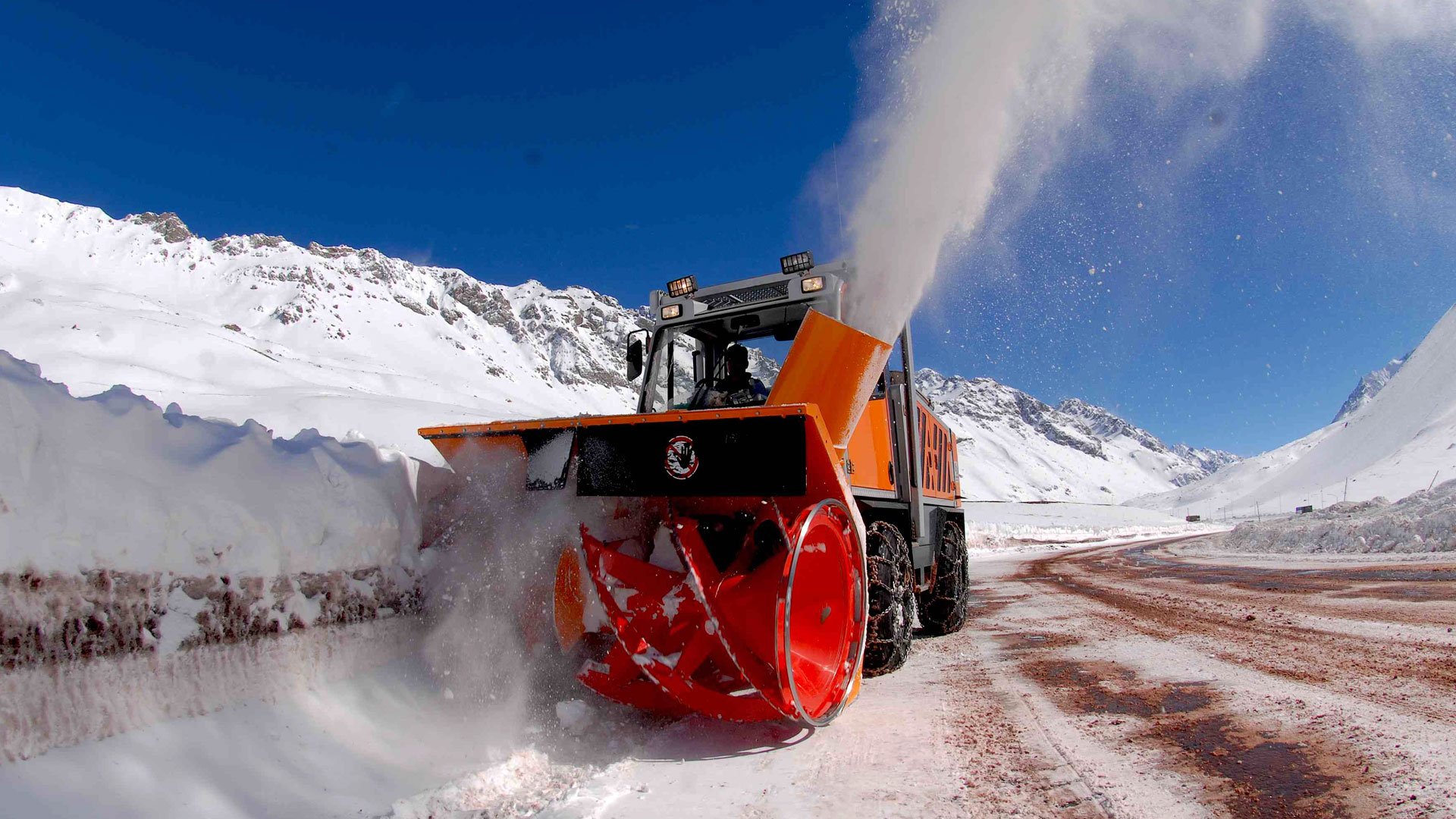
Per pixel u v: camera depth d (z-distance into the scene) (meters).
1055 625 6.23
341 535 2.75
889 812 2.14
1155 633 5.45
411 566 3.10
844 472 3.27
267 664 2.38
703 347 4.76
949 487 6.59
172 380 80.44
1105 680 3.86
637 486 3.17
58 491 1.85
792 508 3.11
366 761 2.39
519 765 2.53
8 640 1.70
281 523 2.49
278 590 2.46
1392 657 4.14
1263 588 8.68
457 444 3.51
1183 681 3.76
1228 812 2.07
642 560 3.46
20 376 1.90
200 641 2.17
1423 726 2.78
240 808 1.97
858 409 3.46
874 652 4.10
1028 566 18.03
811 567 3.02
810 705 2.87
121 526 1.97
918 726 3.06
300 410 44.94
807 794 2.30
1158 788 2.27
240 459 2.48
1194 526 87.44
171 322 136.12
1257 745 2.65
